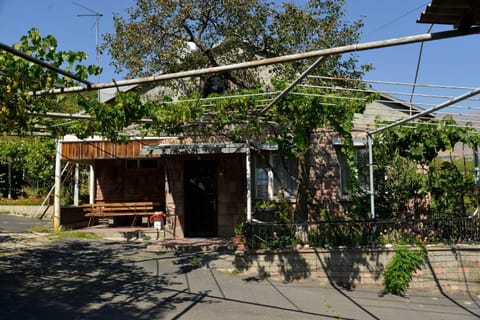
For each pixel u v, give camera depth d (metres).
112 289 7.62
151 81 5.24
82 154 13.80
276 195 12.61
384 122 10.35
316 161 12.52
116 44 12.48
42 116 7.91
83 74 5.94
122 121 7.95
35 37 5.78
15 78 5.71
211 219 13.32
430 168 11.77
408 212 11.37
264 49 12.72
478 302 8.02
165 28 12.38
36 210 20.66
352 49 4.38
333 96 7.80
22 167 22.86
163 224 13.07
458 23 3.95
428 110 7.45
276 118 9.12
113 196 15.80
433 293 8.52
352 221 9.38
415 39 4.16
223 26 12.56
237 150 11.48
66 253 10.55
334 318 6.63
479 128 10.20
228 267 9.41
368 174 11.72
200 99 8.18
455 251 8.89
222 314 6.49
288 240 9.29
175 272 8.95
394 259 8.66
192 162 13.43
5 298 6.88
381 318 6.76
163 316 6.27
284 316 6.56
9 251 10.65
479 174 10.66
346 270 8.89
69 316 6.11
